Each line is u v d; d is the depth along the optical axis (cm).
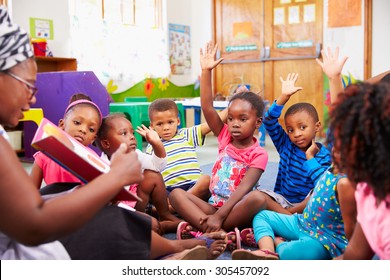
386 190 72
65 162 86
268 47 514
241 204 142
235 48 536
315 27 489
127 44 462
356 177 74
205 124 194
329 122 77
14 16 368
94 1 427
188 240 121
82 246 92
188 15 554
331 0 477
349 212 107
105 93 309
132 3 467
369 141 69
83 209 72
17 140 370
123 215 97
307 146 168
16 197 68
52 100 319
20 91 78
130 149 153
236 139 162
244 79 534
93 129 145
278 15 507
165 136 191
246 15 525
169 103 193
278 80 515
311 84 496
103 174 78
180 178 185
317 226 125
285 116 170
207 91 172
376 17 460
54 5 398
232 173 159
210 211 153
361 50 467
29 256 86
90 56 424
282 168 175
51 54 387
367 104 70
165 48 507
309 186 167
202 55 176
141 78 480
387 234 78
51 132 101
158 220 169
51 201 71
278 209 147
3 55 75
